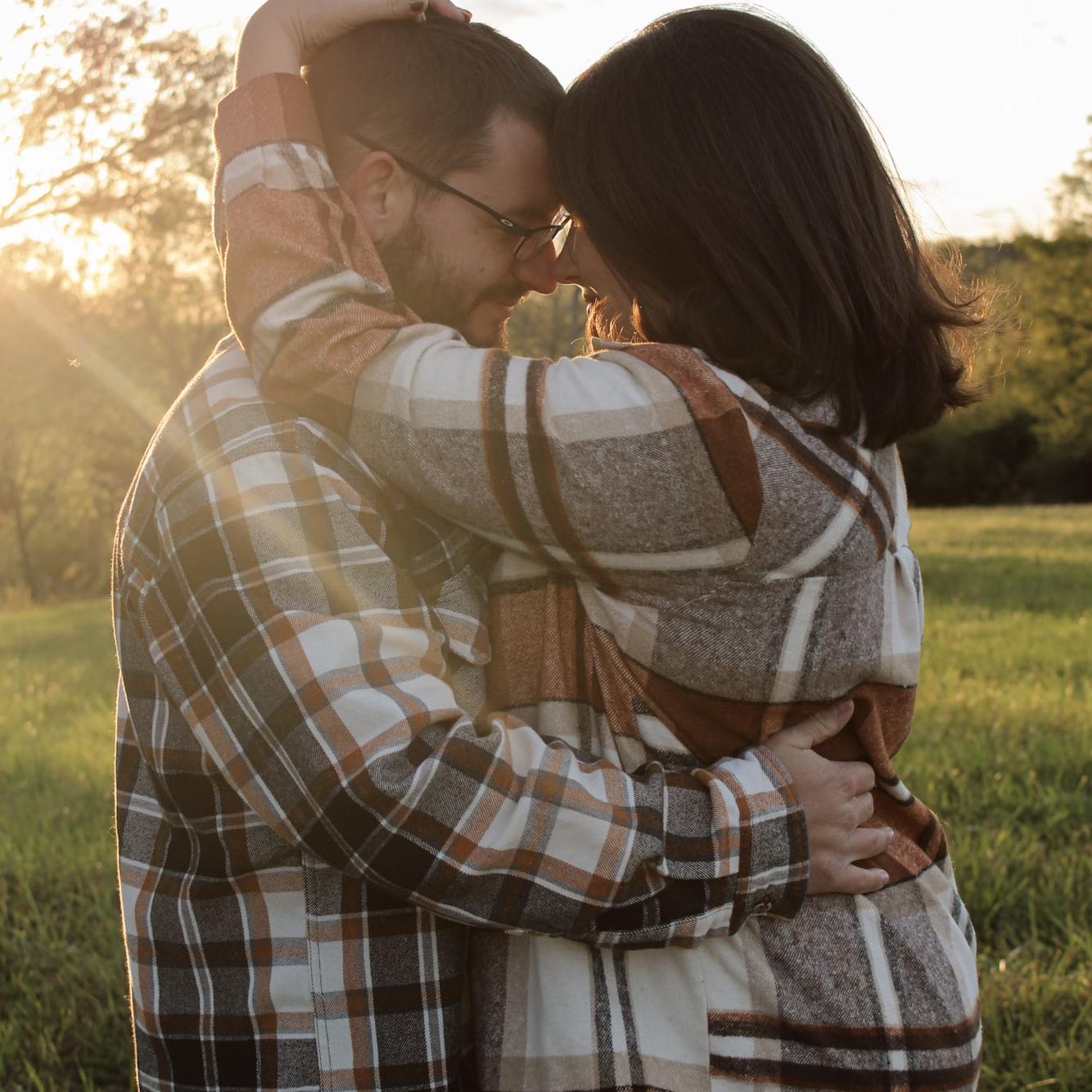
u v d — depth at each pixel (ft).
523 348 63.16
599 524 4.13
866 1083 4.33
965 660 23.00
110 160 17.78
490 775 4.01
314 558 4.16
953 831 13.02
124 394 79.97
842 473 4.35
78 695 26.94
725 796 4.20
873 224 4.42
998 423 130.72
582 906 4.02
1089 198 120.06
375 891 4.34
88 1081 9.08
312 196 4.45
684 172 4.33
